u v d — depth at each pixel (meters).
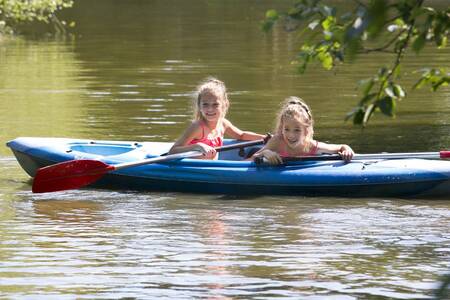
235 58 40.28
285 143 16.67
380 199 15.93
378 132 22.83
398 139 21.77
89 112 26.44
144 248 12.92
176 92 30.30
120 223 14.40
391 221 14.38
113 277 11.55
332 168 16.22
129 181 16.94
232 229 13.98
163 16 64.19
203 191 16.56
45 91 31.08
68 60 40.41
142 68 37.09
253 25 56.03
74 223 14.42
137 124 24.23
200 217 14.77
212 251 12.73
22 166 18.08
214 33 51.72
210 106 17.17
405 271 11.72
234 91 30.52
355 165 16.27
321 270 11.79
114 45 46.38
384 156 16.56
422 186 15.89
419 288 11.01
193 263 12.14
